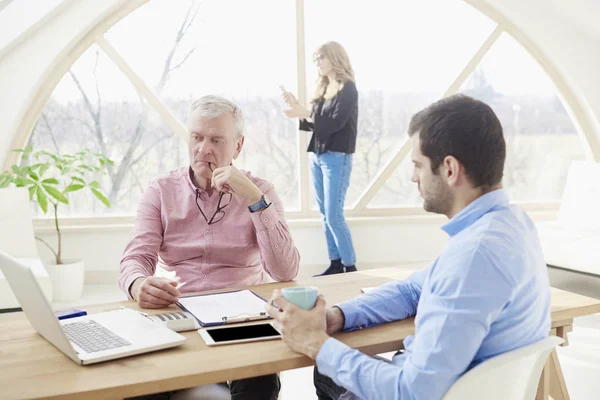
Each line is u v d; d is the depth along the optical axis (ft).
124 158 16.90
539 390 6.26
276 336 4.87
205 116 7.07
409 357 4.08
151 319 5.31
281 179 17.47
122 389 3.99
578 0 15.62
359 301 5.18
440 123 4.23
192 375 4.15
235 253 7.23
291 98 15.38
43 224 16.49
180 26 16.71
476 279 3.88
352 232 16.94
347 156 15.08
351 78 14.80
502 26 17.25
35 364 4.41
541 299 4.25
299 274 16.75
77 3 15.57
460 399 3.78
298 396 9.35
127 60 16.65
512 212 4.26
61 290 14.30
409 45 17.33
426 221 17.01
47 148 16.67
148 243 7.18
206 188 7.29
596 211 14.33
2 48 14.87
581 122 17.72
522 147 18.01
